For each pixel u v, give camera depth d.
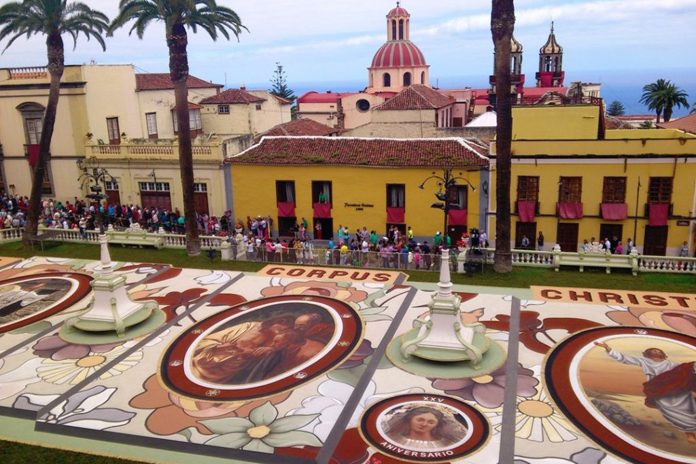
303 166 42.41
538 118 40.19
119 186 48.00
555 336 24.36
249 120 59.88
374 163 40.62
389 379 21.36
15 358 24.00
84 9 40.75
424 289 30.56
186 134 36.28
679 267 31.86
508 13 30.30
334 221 43.03
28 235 40.62
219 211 45.72
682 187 36.34
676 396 19.61
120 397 20.75
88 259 37.72
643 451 16.86
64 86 47.62
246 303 29.23
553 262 33.41
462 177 39.09
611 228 38.16
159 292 31.17
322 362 22.75
